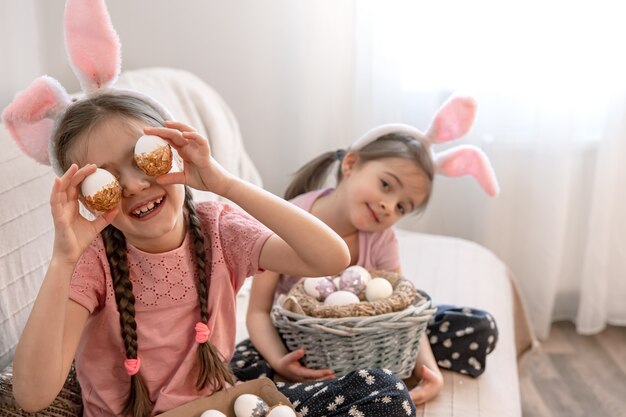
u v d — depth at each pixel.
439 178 2.37
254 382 1.08
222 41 2.23
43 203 1.34
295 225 0.99
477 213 2.36
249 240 1.07
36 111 1.00
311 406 1.10
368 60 2.14
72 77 2.01
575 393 2.04
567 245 2.39
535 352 2.03
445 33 2.17
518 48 2.16
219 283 1.08
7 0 1.70
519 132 2.24
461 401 1.31
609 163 2.21
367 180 1.46
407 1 2.13
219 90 2.27
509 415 1.31
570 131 2.18
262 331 1.37
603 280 2.31
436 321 1.46
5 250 1.22
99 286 1.02
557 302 2.47
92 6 0.98
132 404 1.06
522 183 2.30
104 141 0.94
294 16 2.22
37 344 0.91
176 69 2.11
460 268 1.89
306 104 2.19
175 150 1.04
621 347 2.31
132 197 0.95
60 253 0.91
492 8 2.14
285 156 2.34
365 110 2.17
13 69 1.74
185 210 1.09
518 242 2.34
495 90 2.21
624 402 1.99
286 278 1.48
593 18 2.12
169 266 1.04
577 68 2.15
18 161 1.31
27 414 1.04
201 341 1.04
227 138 1.97
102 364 1.06
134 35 2.18
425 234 2.22
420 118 2.26
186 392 1.07
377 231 1.50
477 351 1.42
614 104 2.16
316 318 1.21
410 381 1.38
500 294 1.79
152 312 1.05
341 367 1.24
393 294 1.29
